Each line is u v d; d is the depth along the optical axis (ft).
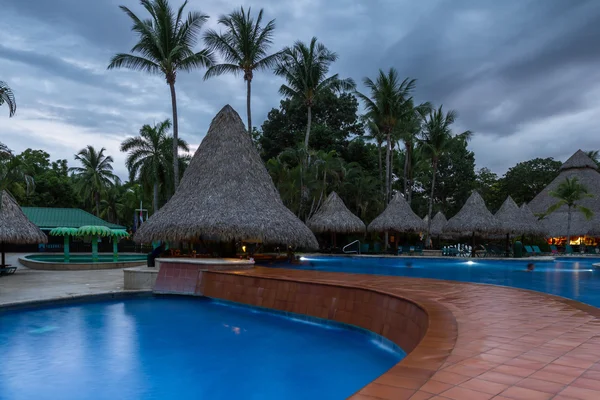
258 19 88.07
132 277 39.81
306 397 16.70
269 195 49.80
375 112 104.32
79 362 21.09
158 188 115.44
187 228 42.96
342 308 25.23
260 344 23.80
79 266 64.34
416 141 114.32
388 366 19.88
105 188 162.71
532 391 9.41
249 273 34.78
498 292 25.52
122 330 27.37
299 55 100.83
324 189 100.42
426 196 167.12
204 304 35.45
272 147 134.21
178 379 18.81
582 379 10.29
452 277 49.80
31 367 20.44
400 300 21.33
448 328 15.67
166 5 79.56
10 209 58.03
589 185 130.62
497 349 13.06
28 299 32.96
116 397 16.90
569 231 110.32
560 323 17.08
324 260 73.05
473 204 87.35
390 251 90.22
